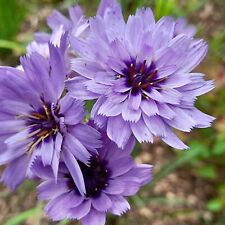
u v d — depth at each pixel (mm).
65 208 114
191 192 260
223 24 322
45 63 111
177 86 115
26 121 116
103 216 114
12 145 115
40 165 111
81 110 107
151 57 117
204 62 280
